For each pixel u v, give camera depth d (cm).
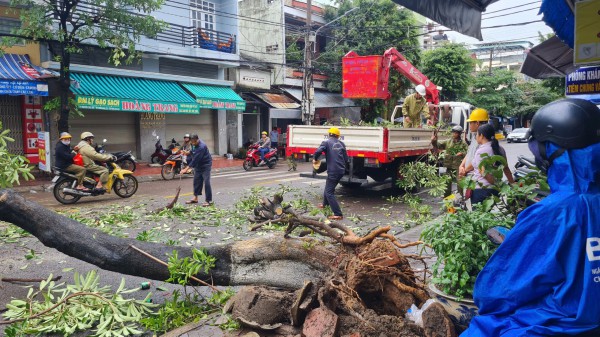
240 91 2362
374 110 2416
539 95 4406
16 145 1542
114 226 788
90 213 909
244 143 2586
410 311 331
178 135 2170
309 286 360
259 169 1980
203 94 2020
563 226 182
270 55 2639
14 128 1536
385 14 2647
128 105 1692
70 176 1053
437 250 398
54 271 564
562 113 191
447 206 466
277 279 422
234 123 2408
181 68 2062
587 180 186
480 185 418
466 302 370
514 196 392
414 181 1076
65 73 1421
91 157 1071
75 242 440
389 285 358
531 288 188
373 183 1203
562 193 191
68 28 1599
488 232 327
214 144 2350
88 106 1576
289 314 367
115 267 439
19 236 720
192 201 1053
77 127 1781
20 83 1411
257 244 432
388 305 361
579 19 399
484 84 4059
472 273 383
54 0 1355
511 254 197
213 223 837
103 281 527
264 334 353
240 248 435
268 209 445
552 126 193
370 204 1069
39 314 387
